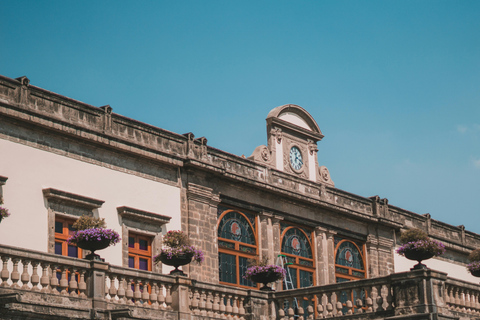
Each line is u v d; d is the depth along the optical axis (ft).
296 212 114.62
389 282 85.10
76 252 86.53
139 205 93.61
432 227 141.38
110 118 92.32
